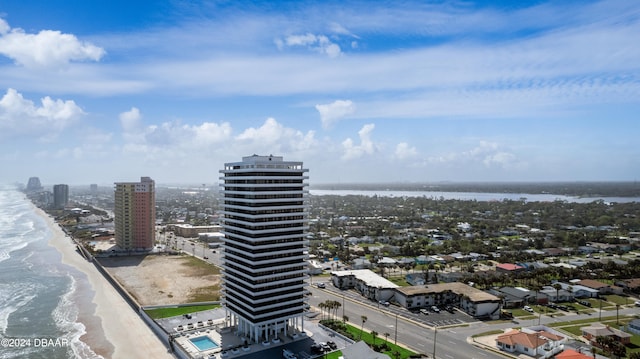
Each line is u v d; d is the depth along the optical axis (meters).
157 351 161.12
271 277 160.25
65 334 179.75
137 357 156.12
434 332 175.12
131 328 186.50
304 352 152.75
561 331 178.88
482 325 184.75
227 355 149.25
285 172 163.75
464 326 183.12
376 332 173.00
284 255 163.38
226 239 173.25
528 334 160.12
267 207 159.12
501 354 153.62
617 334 168.38
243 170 163.62
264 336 162.75
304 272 168.38
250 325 162.88
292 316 165.62
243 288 162.75
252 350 154.25
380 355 139.12
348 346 145.00
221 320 186.88
